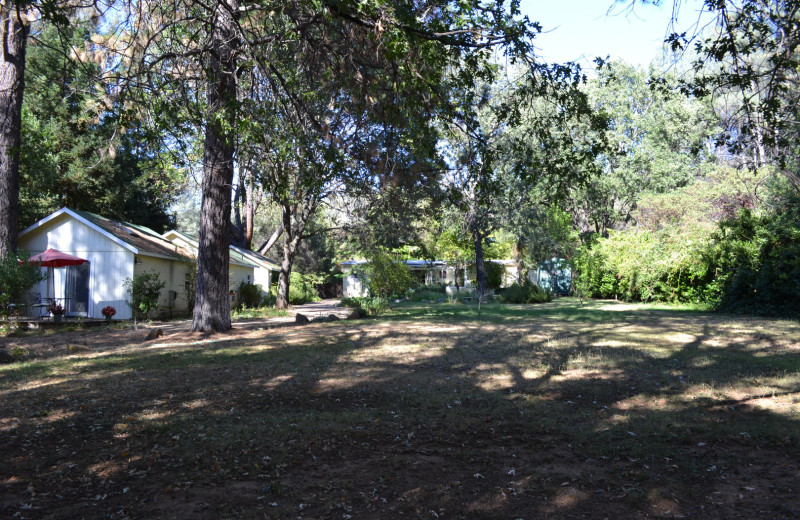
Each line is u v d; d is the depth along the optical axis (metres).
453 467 4.66
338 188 21.30
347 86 9.73
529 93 9.40
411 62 8.09
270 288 38.47
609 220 50.91
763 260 19.03
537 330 14.66
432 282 51.47
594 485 4.25
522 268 45.75
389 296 31.42
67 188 28.62
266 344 12.34
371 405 6.72
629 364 9.23
